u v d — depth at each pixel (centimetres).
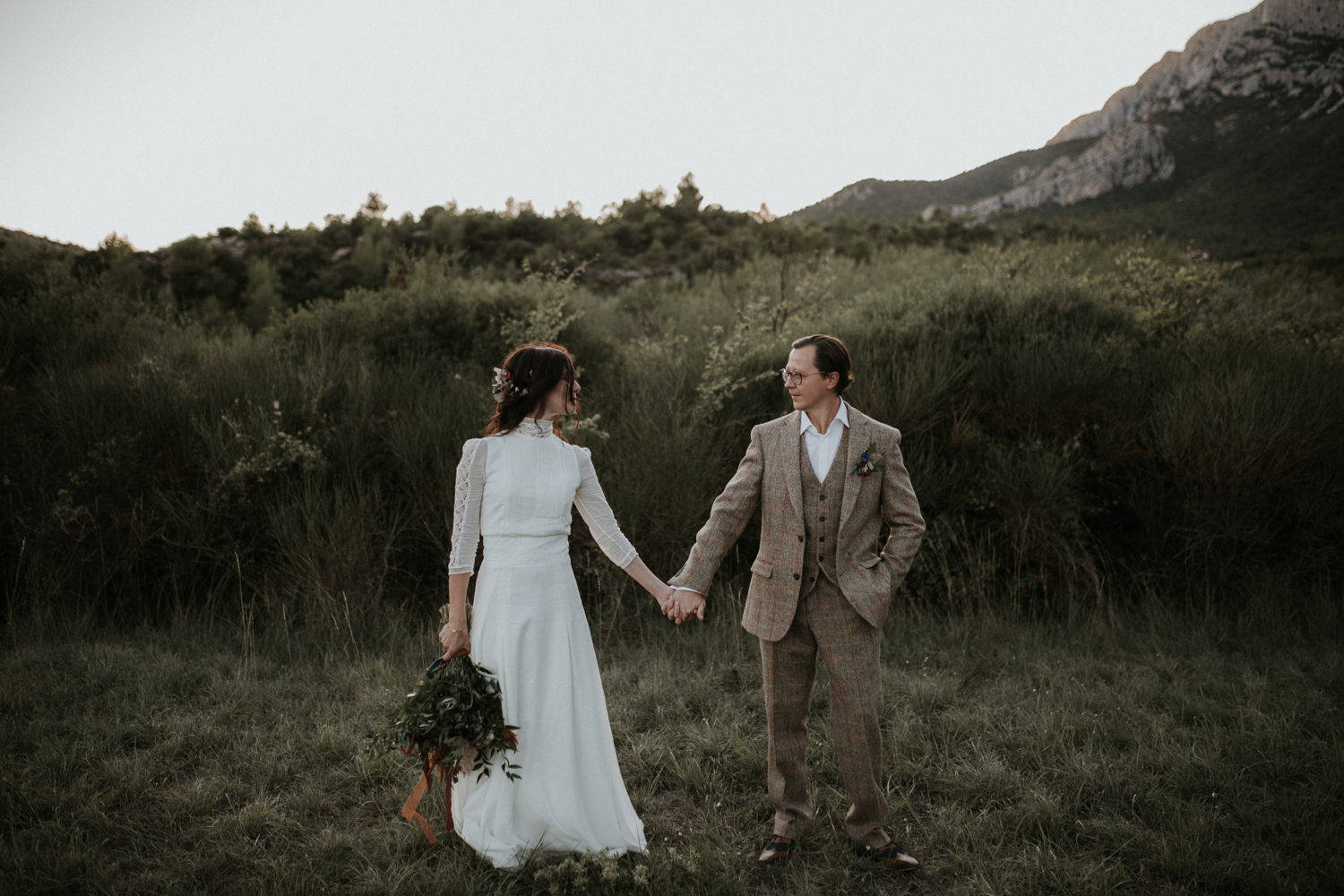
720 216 3688
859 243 2072
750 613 256
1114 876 246
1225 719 364
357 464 552
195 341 748
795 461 249
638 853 251
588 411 612
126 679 394
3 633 466
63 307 726
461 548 250
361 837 266
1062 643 480
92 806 275
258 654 445
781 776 261
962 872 253
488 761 243
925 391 581
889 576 241
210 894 236
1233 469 524
